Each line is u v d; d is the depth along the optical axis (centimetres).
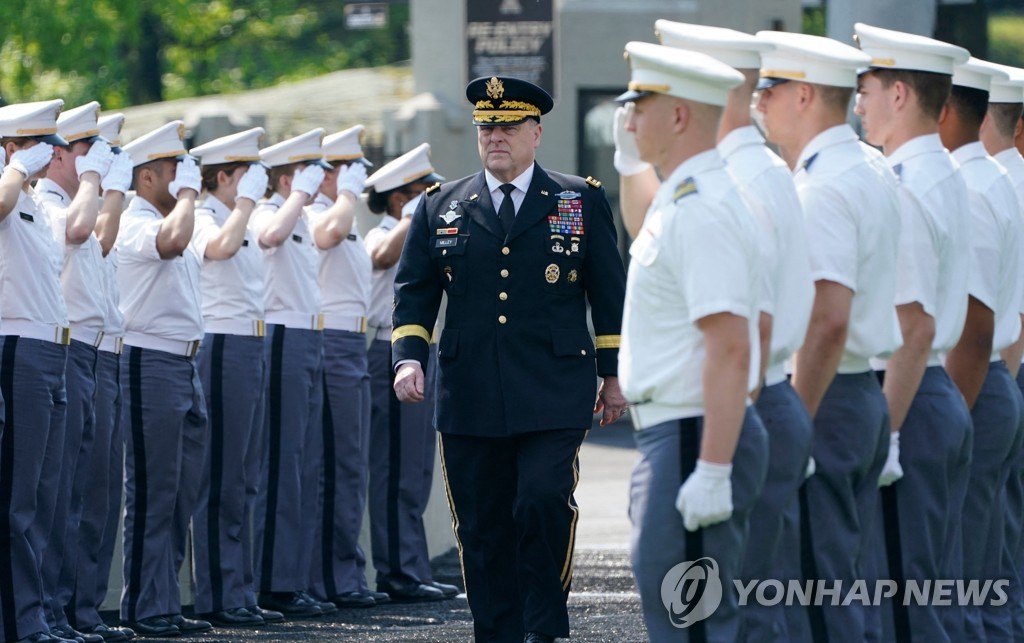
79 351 1841
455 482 1647
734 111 1248
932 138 1405
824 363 1254
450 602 2220
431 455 2284
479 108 1639
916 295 1351
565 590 1606
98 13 7225
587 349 1628
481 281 1625
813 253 1260
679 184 1140
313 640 1862
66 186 1894
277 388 2105
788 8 4631
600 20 4653
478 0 3350
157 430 1936
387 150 4509
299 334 2117
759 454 1162
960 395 1418
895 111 1407
